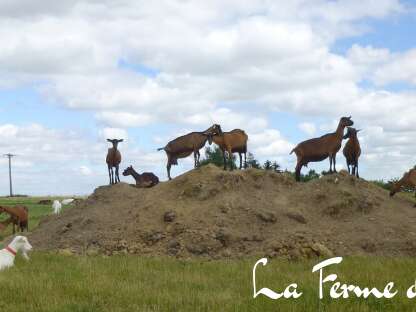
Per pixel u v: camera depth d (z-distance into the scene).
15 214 24.73
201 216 18.31
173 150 21.44
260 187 20.27
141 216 18.89
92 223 19.77
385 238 16.86
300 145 20.80
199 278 11.38
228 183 19.92
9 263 13.43
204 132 21.06
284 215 18.50
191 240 17.02
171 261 14.42
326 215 18.70
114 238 18.00
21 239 13.97
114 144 23.14
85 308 8.73
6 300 9.32
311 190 20.02
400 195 21.23
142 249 17.11
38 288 10.03
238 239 17.03
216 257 16.25
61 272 12.27
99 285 10.35
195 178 20.44
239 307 8.78
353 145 20.73
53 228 20.97
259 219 18.12
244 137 21.55
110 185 22.89
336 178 20.14
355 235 17.17
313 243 15.95
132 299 9.33
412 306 9.02
